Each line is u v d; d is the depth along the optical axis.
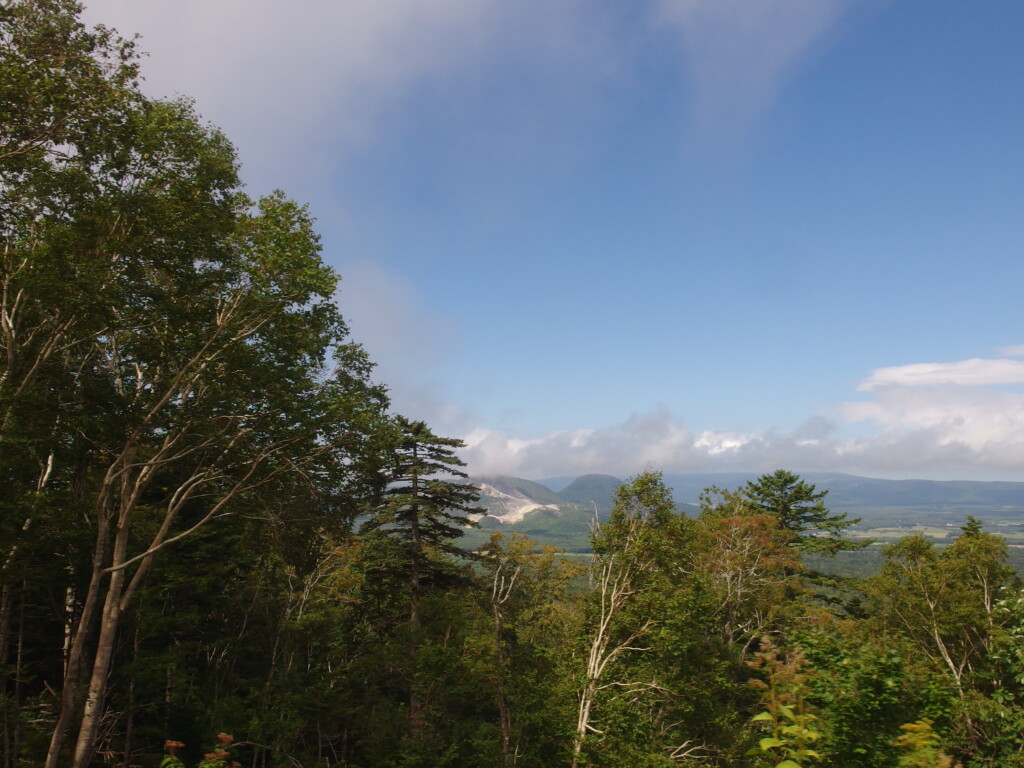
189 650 22.52
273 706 22.44
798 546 40.50
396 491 30.16
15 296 16.33
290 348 18.42
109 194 16.08
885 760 6.78
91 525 19.86
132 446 17.30
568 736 20.80
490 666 24.78
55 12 16.00
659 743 20.98
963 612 25.55
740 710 23.88
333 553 30.39
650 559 22.61
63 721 14.88
